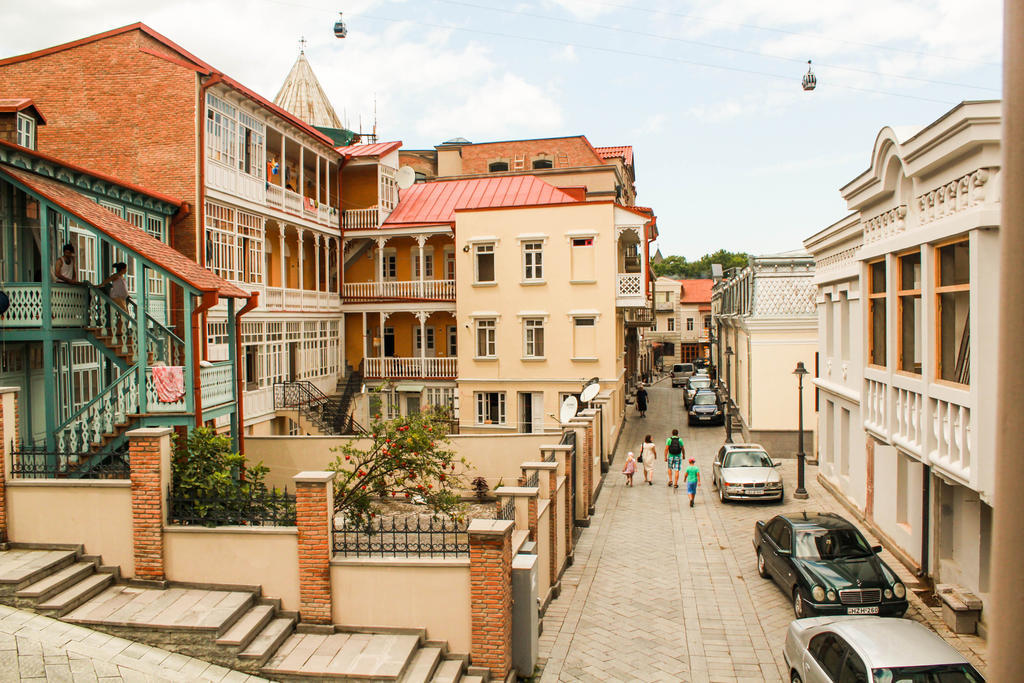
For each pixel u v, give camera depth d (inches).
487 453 853.8
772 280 1075.3
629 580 563.5
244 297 633.6
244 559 389.1
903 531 583.2
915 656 311.4
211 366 596.7
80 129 836.0
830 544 501.7
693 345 2994.6
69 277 546.6
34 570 372.2
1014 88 112.9
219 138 884.0
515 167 1950.1
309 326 1211.9
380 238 1333.7
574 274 1222.9
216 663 345.7
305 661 347.9
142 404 544.4
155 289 767.1
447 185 1466.5
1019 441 110.7
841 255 778.2
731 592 536.4
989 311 368.2
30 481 404.5
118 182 681.0
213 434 487.2
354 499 550.3
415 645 363.9
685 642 447.5
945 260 426.6
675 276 4384.8
